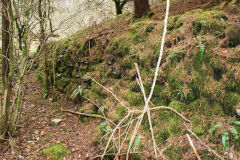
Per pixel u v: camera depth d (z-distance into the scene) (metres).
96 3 5.70
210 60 2.70
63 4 5.52
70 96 4.52
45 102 4.83
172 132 2.67
